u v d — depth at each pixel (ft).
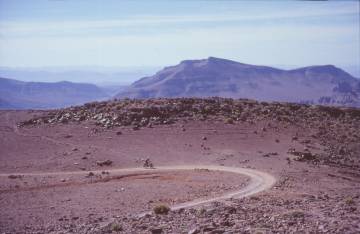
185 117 331.57
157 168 224.53
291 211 89.66
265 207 98.89
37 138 299.79
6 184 180.55
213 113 345.10
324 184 176.14
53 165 234.38
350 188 165.17
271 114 352.69
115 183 180.45
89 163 237.86
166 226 81.66
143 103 367.04
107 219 102.12
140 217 94.94
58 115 364.38
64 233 85.20
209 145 274.36
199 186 165.68
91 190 160.86
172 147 270.67
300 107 397.80
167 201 131.03
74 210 121.90
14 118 395.75
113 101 390.21
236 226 76.48
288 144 281.13
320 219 80.59
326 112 392.68
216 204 107.65
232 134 296.71
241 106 372.79
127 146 273.54
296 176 196.03
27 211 122.72
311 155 251.19
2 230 97.71
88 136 297.94
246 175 197.06
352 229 72.18
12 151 266.57
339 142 303.89
